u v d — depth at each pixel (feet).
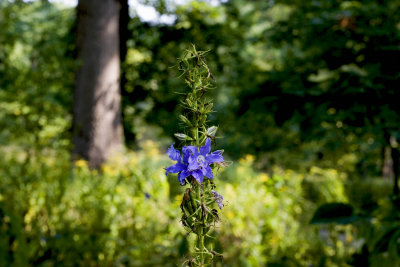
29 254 10.82
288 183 26.50
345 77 11.28
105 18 30.76
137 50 43.88
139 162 24.61
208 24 45.06
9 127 27.81
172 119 40.50
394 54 11.41
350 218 8.43
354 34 12.72
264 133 33.96
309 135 16.56
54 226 14.03
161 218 17.15
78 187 18.81
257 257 14.02
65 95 31.99
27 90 29.30
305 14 19.34
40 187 15.17
